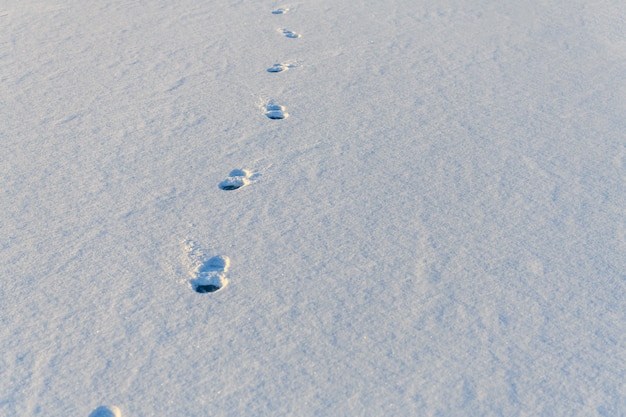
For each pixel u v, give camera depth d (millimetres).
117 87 4945
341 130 4445
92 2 6637
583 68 5457
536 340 2871
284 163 4078
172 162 4074
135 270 3244
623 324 2961
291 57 5516
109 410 2570
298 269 3254
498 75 5281
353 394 2621
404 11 6641
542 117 4668
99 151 4168
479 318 2979
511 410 2561
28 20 6137
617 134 4477
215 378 2688
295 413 2541
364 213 3654
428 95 4938
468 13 6609
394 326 2932
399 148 4254
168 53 5527
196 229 3518
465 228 3551
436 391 2633
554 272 3254
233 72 5230
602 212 3691
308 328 2922
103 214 3619
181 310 3016
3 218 3574
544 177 3990
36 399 2604
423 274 3230
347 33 6039
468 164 4105
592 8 6859
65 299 3068
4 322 2941
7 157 4094
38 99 4754
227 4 6730
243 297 3092
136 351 2807
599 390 2648
